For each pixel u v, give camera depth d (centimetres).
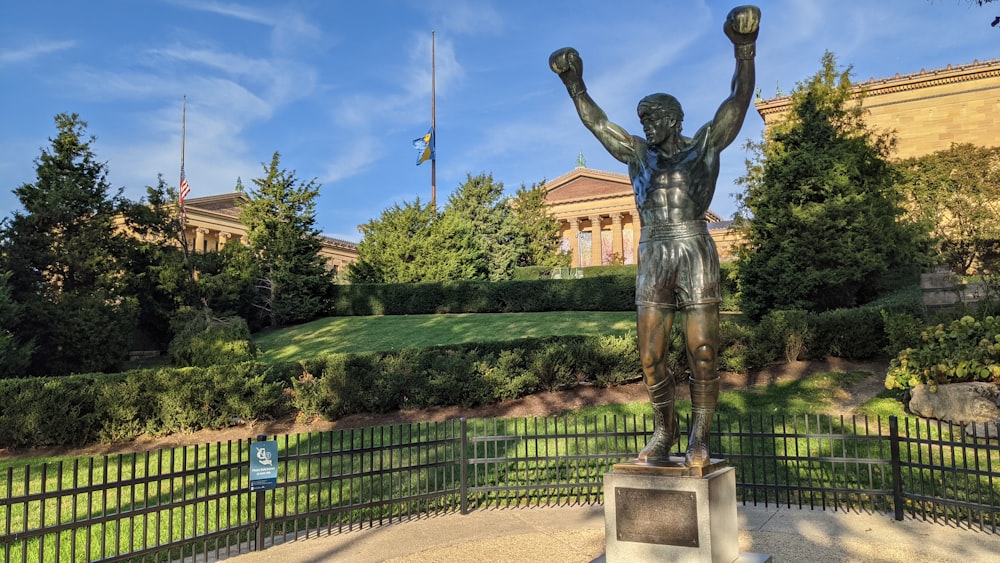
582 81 582
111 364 2198
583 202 6631
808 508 750
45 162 2452
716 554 480
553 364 1457
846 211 1858
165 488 978
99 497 941
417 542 666
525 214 5112
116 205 2577
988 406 986
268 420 1420
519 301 3195
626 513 503
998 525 663
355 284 3412
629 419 1209
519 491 857
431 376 1427
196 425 1373
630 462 518
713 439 1047
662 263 517
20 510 870
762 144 2158
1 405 1282
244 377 1398
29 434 1290
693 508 477
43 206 2272
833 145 1964
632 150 562
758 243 2014
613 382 1479
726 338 1488
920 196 2984
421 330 2722
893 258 1922
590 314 2892
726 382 1450
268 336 2866
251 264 2927
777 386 1377
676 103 534
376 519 762
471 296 3253
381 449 749
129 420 1324
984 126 3503
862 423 1095
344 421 1373
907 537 634
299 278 3127
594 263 6494
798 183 1939
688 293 512
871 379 1363
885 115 3716
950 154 3059
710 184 520
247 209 3256
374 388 1401
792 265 1884
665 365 531
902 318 1305
